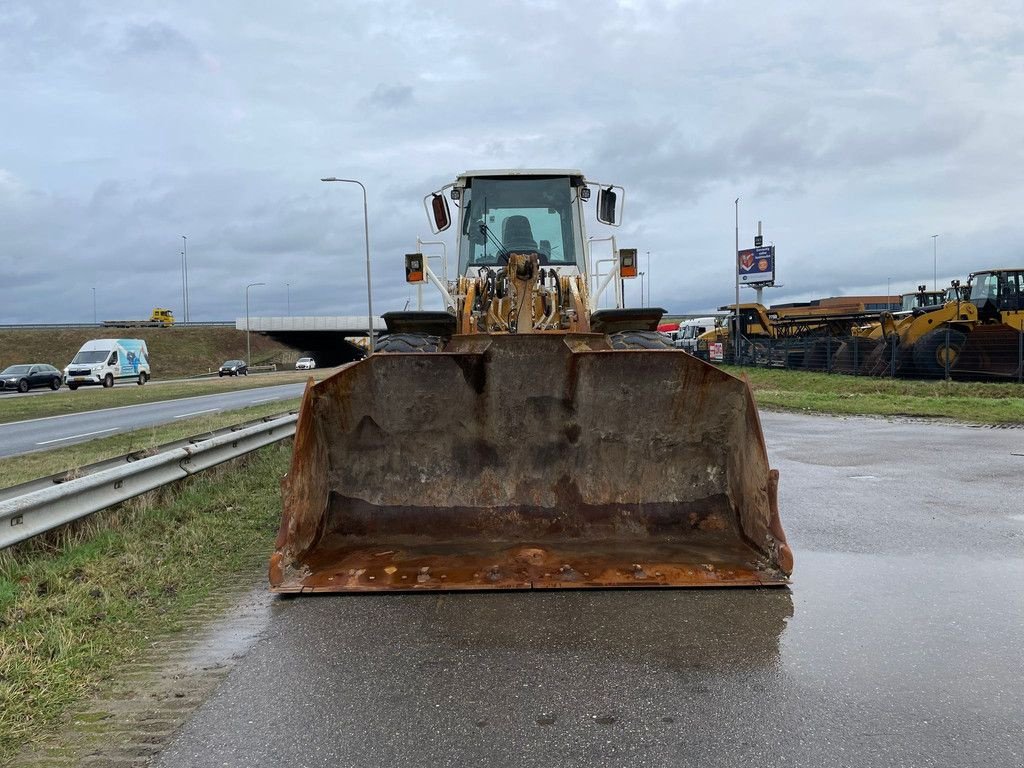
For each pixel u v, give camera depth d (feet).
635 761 9.81
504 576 16.58
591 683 12.07
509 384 18.40
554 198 29.76
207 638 14.32
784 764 9.70
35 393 130.21
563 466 19.01
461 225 29.86
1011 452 38.99
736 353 133.59
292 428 38.96
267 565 19.04
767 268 183.11
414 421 18.71
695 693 11.69
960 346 83.41
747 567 16.99
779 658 12.97
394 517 18.88
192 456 25.67
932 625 14.51
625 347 25.62
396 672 12.61
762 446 17.34
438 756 10.03
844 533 21.95
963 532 22.00
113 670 12.95
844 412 63.36
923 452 39.24
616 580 16.38
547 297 25.98
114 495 20.71
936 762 9.72
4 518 16.28
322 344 355.97
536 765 9.77
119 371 152.05
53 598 15.70
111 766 9.98
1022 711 11.08
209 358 311.47
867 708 11.16
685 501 18.98
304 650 13.60
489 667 12.73
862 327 115.96
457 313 26.43
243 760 10.04
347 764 9.89
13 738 10.66
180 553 19.65
